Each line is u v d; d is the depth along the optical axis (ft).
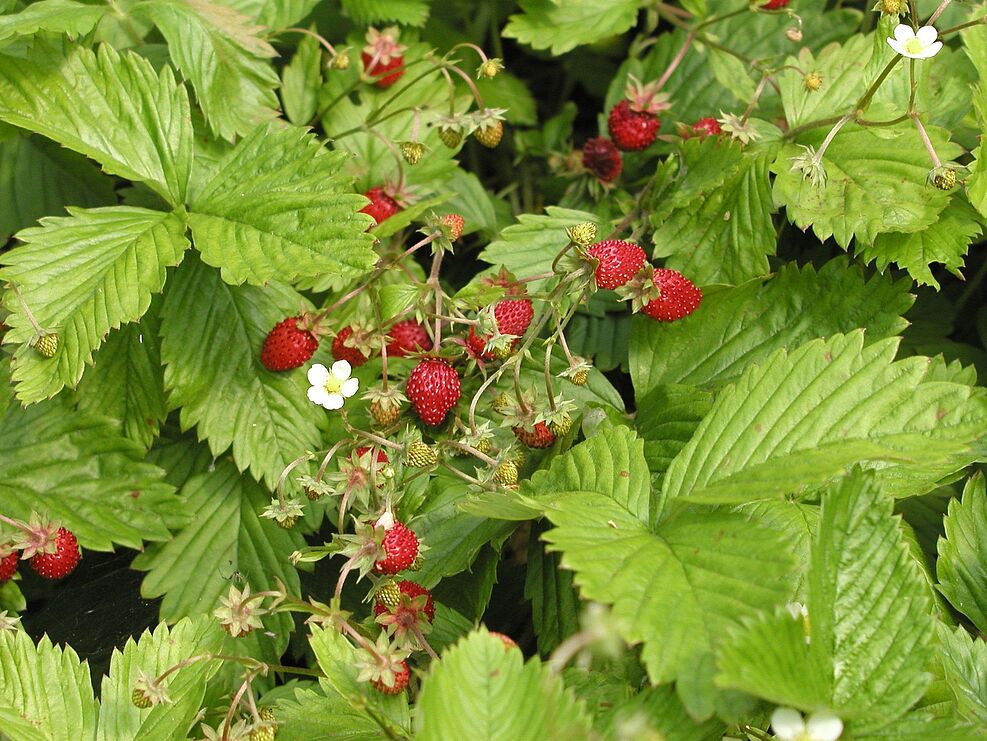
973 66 1.89
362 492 1.62
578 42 1.97
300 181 1.73
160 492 1.77
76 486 1.77
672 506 1.54
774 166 1.78
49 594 1.83
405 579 1.65
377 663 1.53
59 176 1.97
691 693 1.38
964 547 1.65
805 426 1.53
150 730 1.60
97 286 1.68
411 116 1.97
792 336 1.76
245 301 1.79
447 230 1.67
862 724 1.45
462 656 1.43
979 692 1.55
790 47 2.00
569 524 1.49
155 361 1.81
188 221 1.74
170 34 1.82
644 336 1.79
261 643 1.75
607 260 1.69
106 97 1.78
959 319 1.94
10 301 1.66
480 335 1.65
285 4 1.94
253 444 1.76
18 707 1.60
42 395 1.65
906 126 1.75
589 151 1.93
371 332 1.71
